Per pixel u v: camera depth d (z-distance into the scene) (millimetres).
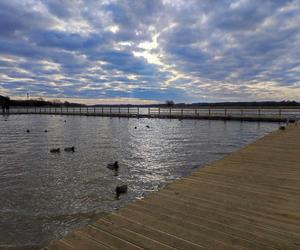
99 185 9680
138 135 25672
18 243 5820
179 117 45938
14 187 9328
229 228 3154
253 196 4184
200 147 18562
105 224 3242
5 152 16328
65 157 14773
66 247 2748
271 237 2957
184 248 2734
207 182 4875
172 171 11797
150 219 3371
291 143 9031
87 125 37875
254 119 37438
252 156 7109
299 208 3740
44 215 7125
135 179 10508
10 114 69625
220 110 62375
